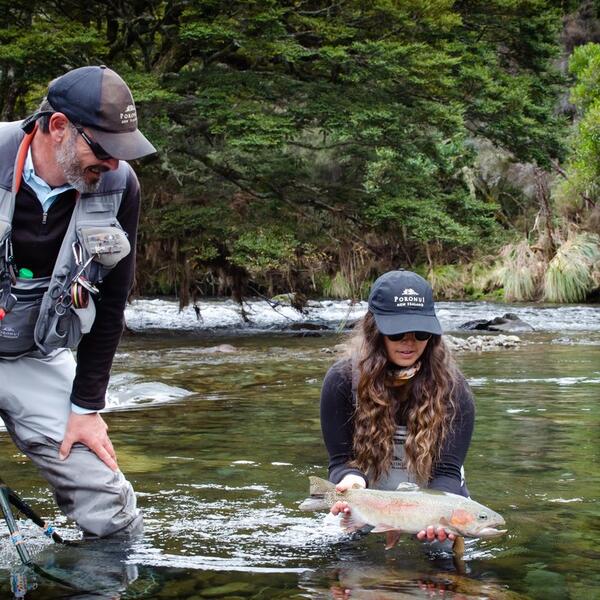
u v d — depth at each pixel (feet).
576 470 16.74
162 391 27.53
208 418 23.02
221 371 34.73
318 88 53.57
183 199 57.36
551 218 96.07
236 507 14.25
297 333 56.13
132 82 50.26
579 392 27.27
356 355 13.14
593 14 112.16
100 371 12.89
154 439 20.06
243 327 61.67
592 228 96.53
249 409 24.58
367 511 11.77
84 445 12.97
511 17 70.03
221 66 56.44
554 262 89.66
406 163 59.93
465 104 62.64
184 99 53.16
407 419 13.19
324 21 55.47
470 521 11.25
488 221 63.31
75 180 11.35
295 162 58.23
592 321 64.18
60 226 11.96
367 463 13.19
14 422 13.07
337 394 13.38
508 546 12.18
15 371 12.85
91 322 12.13
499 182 105.60
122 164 12.28
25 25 56.54
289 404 25.55
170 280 63.36
